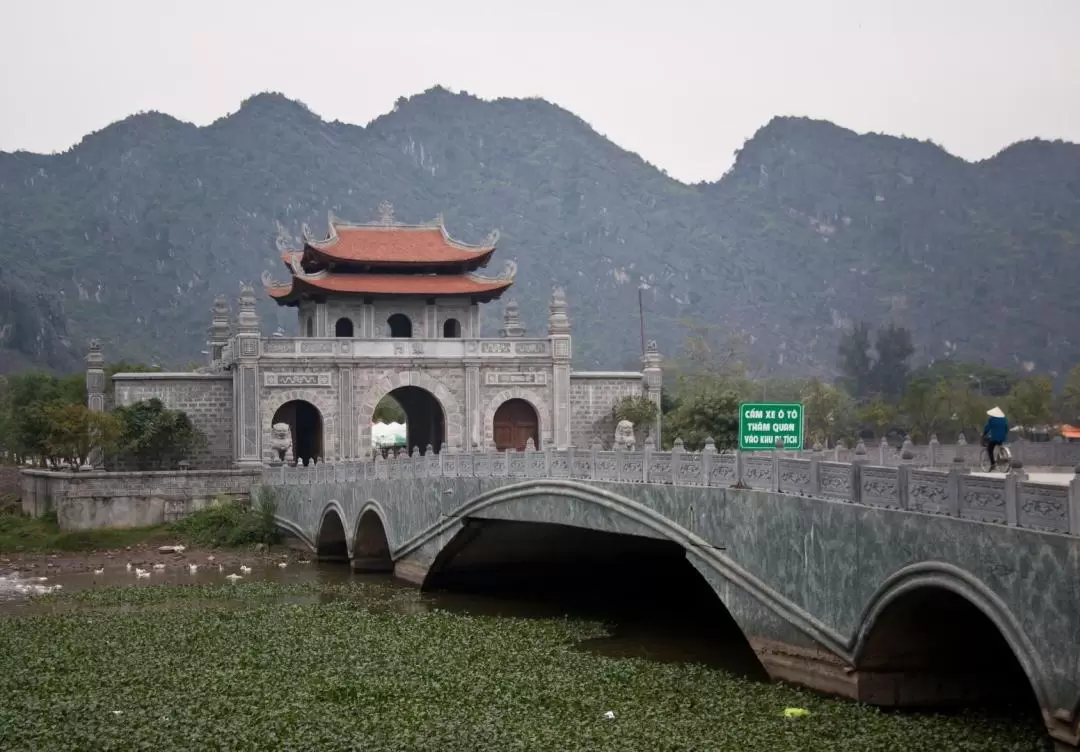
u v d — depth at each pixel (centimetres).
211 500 7369
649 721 2725
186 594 5147
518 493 4325
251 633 4041
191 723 2850
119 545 6900
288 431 7638
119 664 3569
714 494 3262
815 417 10912
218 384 8175
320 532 6281
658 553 4772
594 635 3953
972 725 2531
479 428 8400
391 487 5481
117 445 7712
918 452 4134
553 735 2638
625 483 3709
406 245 8838
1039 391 9544
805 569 2873
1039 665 2105
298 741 2675
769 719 2644
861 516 2650
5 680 3381
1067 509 2062
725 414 7956
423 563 5128
